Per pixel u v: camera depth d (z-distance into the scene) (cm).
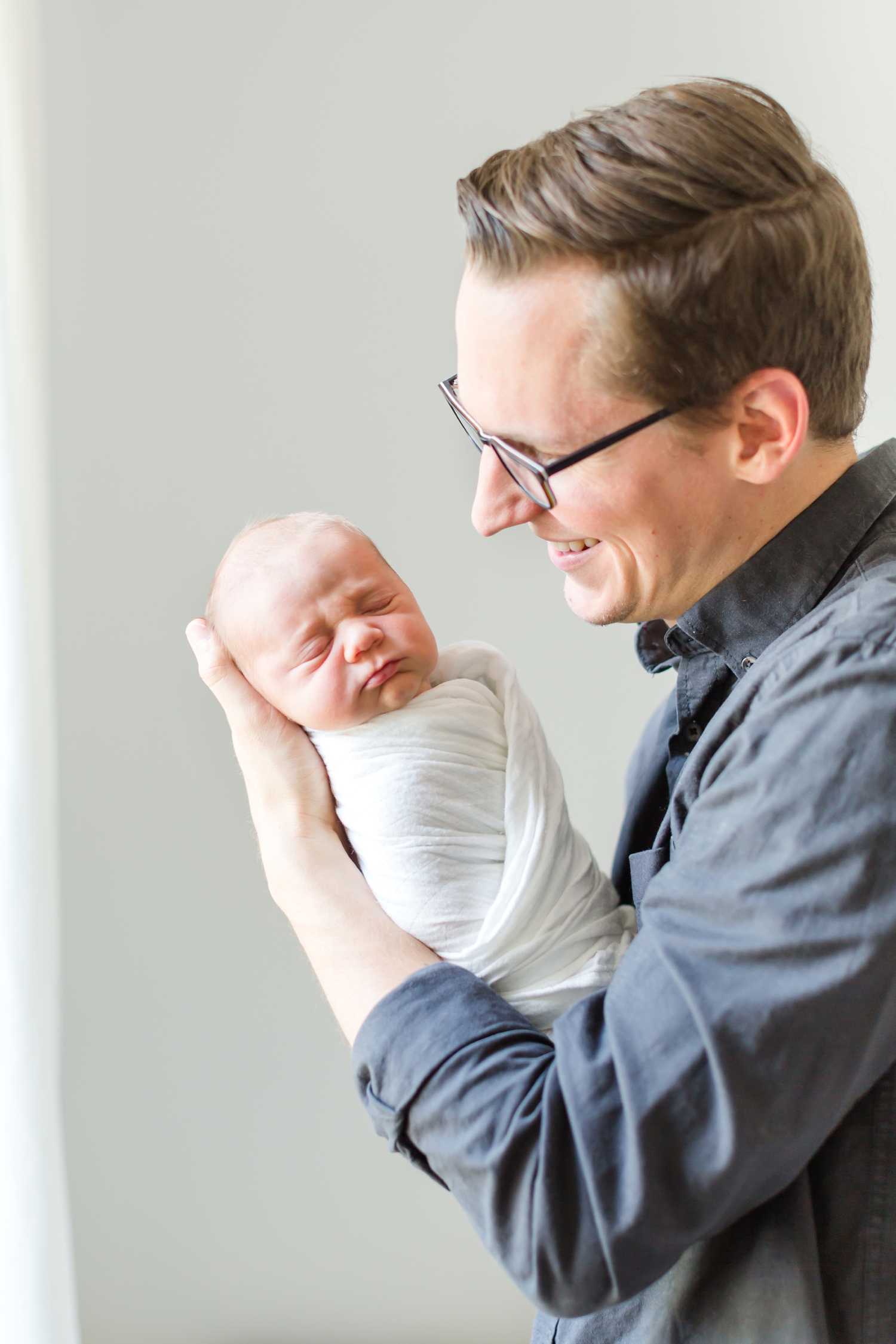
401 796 87
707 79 67
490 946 82
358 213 157
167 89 149
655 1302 67
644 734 107
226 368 155
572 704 176
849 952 51
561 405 64
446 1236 174
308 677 92
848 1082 53
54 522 152
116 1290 167
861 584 65
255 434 157
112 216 149
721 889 55
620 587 73
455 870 86
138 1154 165
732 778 58
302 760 88
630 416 63
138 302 151
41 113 142
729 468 66
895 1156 62
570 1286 55
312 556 95
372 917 76
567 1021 58
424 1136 61
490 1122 57
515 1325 177
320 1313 173
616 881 101
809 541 71
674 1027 53
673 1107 53
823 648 57
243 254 154
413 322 160
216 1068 166
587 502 67
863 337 69
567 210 60
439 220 159
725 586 73
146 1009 162
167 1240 167
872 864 52
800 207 62
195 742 159
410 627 94
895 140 171
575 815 180
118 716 156
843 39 167
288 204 154
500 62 159
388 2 154
